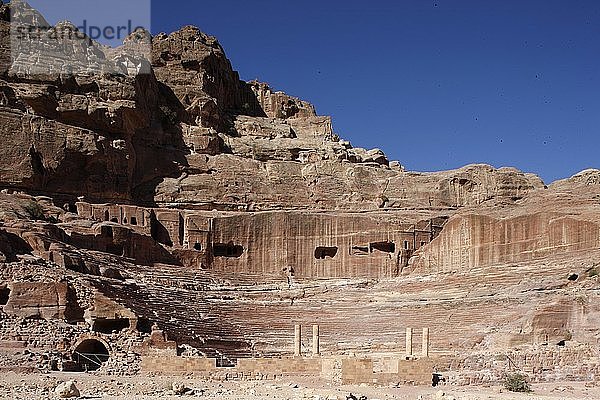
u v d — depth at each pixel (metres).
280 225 92.19
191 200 96.50
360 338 70.06
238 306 76.06
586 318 61.78
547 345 59.62
